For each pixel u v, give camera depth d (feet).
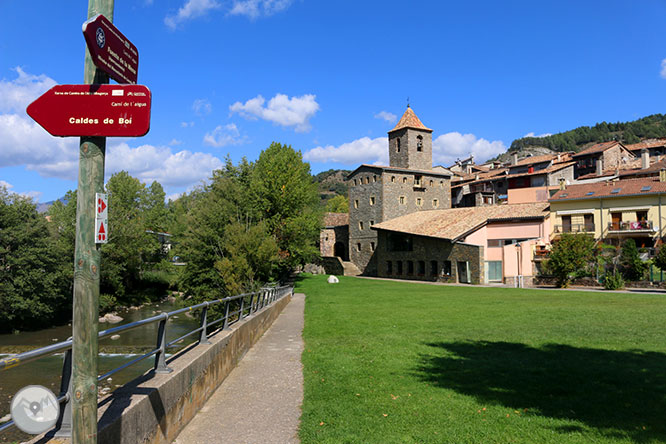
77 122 10.96
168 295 181.57
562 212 151.84
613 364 30.81
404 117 225.56
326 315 64.64
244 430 19.88
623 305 69.72
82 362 10.53
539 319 55.16
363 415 21.56
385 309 71.10
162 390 17.15
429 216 187.73
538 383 26.68
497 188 241.76
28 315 109.70
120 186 196.24
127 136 10.89
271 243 109.09
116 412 13.48
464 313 63.41
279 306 69.62
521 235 152.46
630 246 117.19
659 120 654.53
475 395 24.61
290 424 20.67
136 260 161.27
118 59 11.80
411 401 23.72
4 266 107.04
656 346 36.86
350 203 227.40
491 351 36.58
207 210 123.44
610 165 212.84
